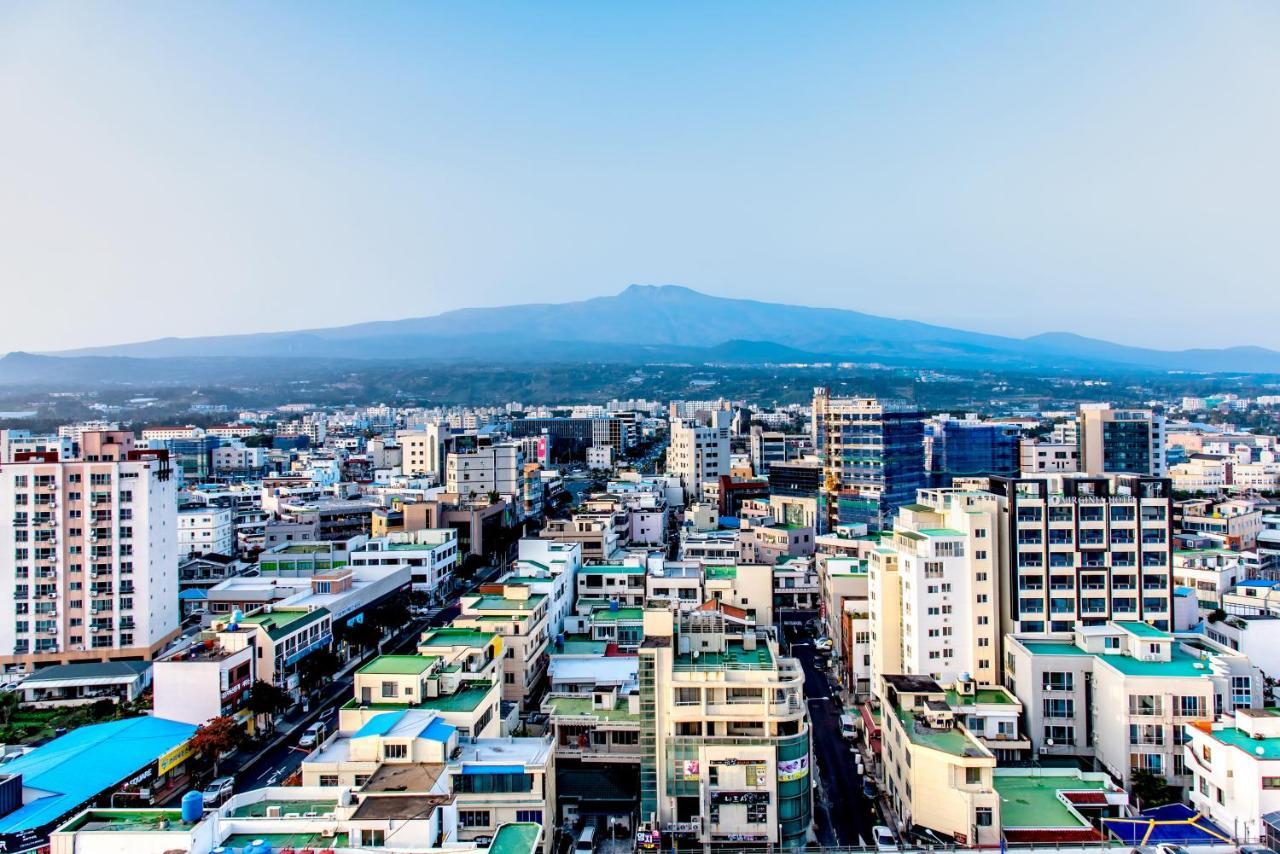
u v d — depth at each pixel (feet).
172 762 407.85
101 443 622.54
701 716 339.77
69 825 255.29
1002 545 464.65
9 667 585.22
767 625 612.29
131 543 601.21
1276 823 290.76
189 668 449.89
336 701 526.16
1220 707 382.83
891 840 341.62
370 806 268.62
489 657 441.27
